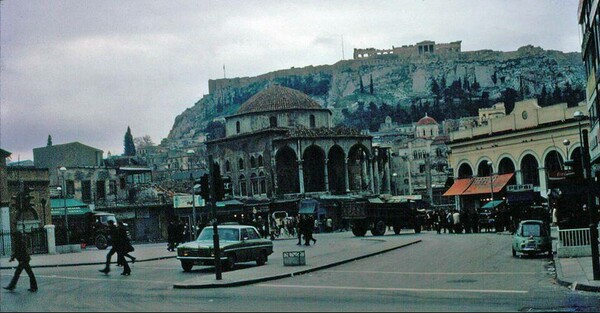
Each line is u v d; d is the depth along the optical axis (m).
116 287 22.17
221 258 27.94
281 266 28.45
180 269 29.92
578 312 15.32
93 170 86.94
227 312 15.34
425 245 41.91
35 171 60.34
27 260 21.69
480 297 17.88
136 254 41.81
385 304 16.52
